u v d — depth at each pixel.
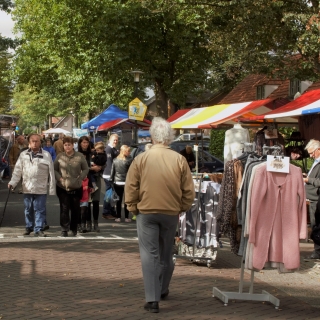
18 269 9.02
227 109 16.55
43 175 12.56
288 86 41.12
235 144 14.12
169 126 7.07
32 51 55.47
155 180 6.82
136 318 6.50
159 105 36.75
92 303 7.09
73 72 42.06
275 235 7.04
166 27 33.62
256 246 7.04
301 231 7.05
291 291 8.02
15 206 18.41
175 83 35.75
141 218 6.87
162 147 7.02
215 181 10.40
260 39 21.84
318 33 18.53
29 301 7.15
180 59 35.56
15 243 11.54
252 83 47.50
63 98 59.09
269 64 21.67
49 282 8.19
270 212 7.04
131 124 30.56
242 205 7.16
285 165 7.01
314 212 10.56
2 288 7.80
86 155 13.72
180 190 6.94
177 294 7.67
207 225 9.49
